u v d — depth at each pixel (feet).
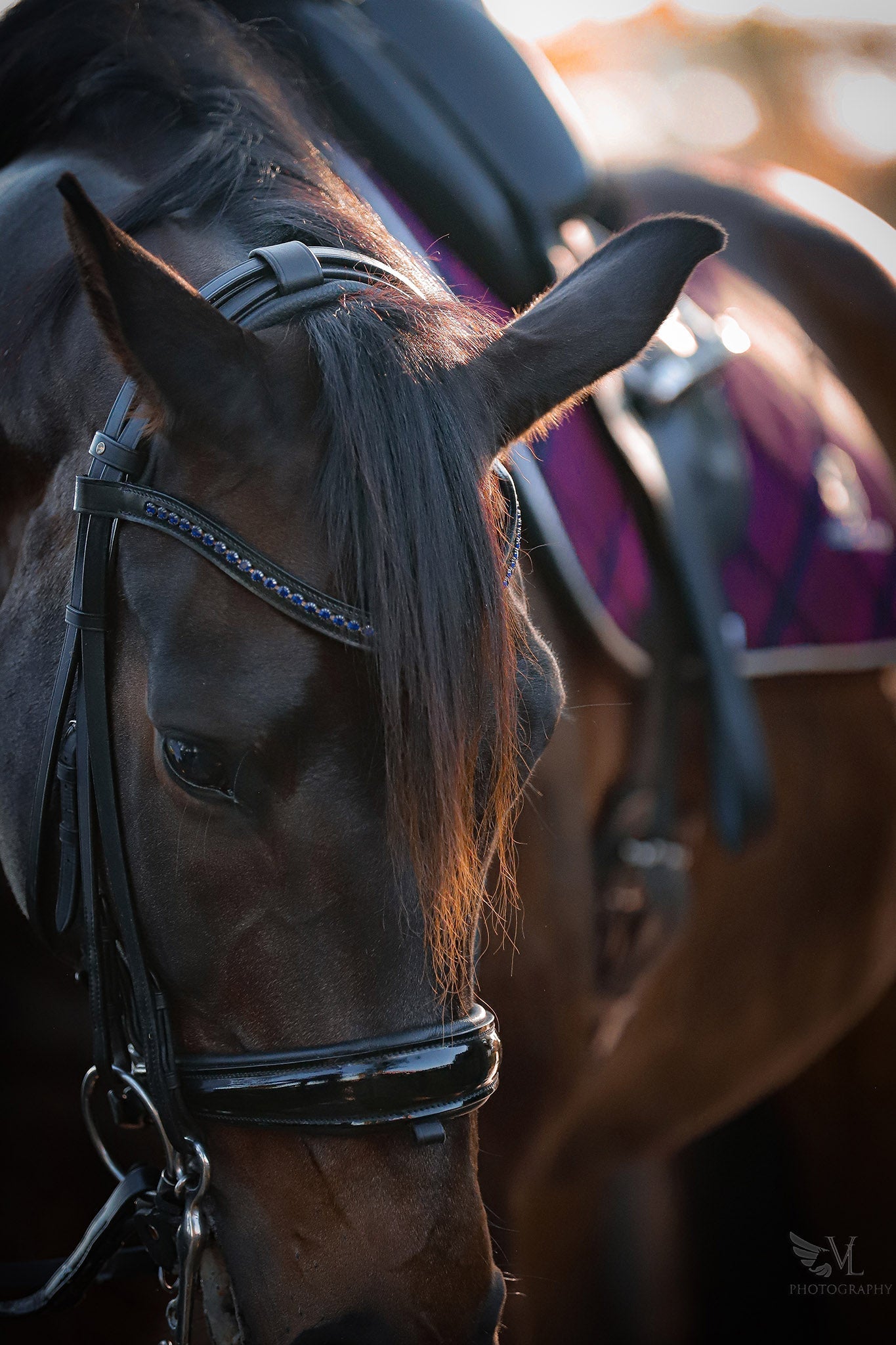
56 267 5.69
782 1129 13.96
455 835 4.18
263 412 4.47
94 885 4.89
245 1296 4.81
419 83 8.34
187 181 5.55
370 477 4.22
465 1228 4.64
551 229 8.45
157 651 4.40
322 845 4.35
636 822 8.48
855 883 11.16
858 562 10.40
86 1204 7.27
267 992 4.53
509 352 5.05
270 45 7.14
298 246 4.97
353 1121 4.49
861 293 12.30
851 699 10.71
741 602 9.56
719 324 10.36
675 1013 10.00
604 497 8.29
